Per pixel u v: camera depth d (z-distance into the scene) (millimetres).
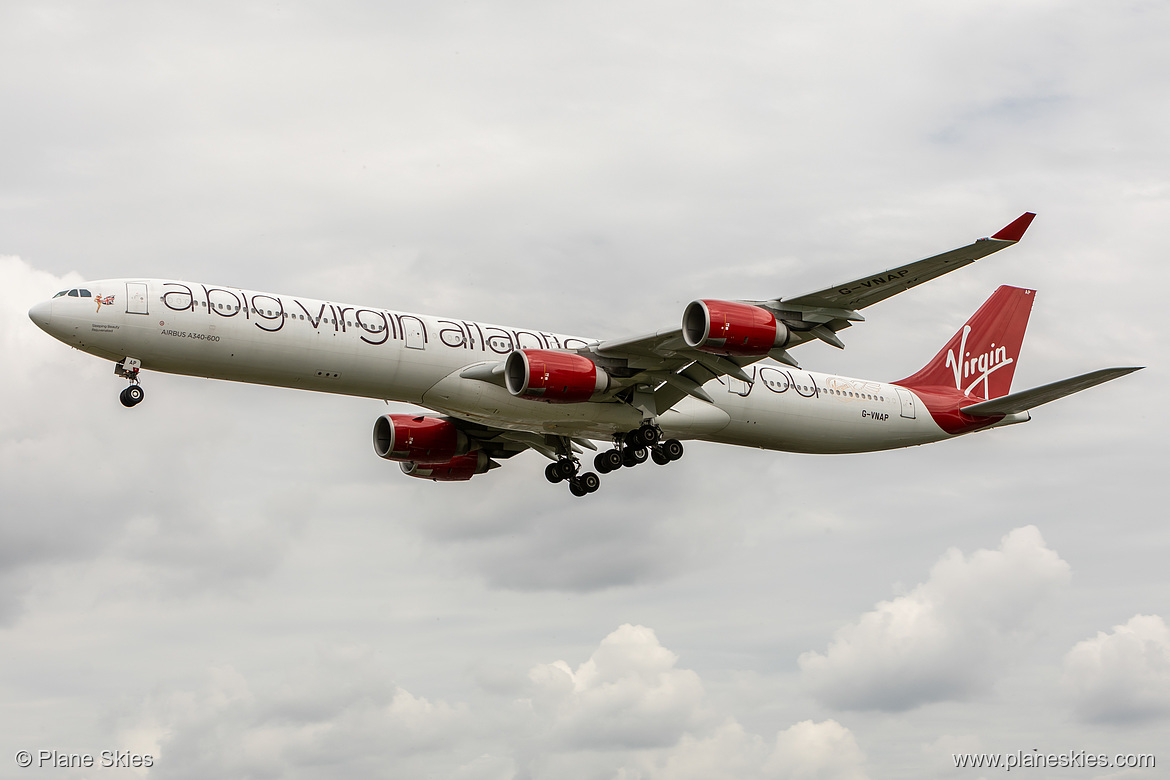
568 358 34906
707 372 37312
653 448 40062
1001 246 29984
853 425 42312
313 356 34062
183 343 33031
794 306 33750
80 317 32156
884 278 31969
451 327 36250
